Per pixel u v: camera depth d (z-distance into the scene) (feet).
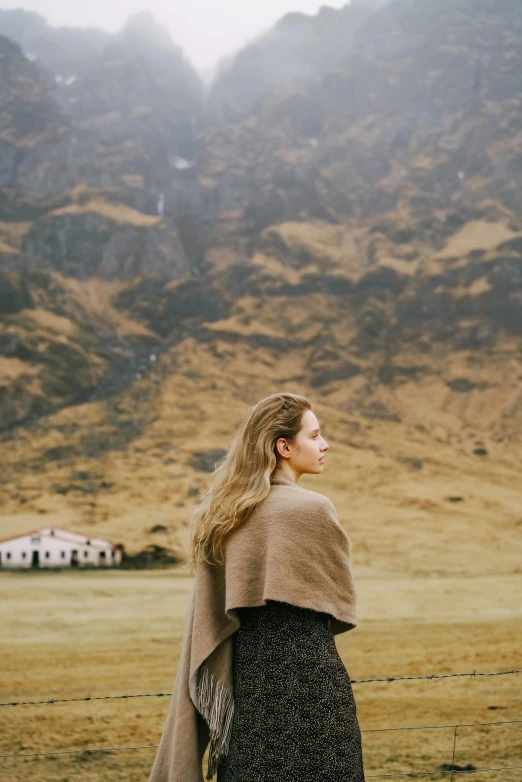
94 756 46.19
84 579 233.14
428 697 74.74
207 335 614.34
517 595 195.83
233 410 498.69
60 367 540.11
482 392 538.88
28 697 88.79
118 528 317.22
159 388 530.27
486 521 338.34
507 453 469.98
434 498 371.35
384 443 469.98
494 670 100.63
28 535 271.08
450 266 641.81
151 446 436.76
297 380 568.82
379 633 140.56
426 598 189.98
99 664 113.39
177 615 166.20
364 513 342.23
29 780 40.04
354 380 566.77
